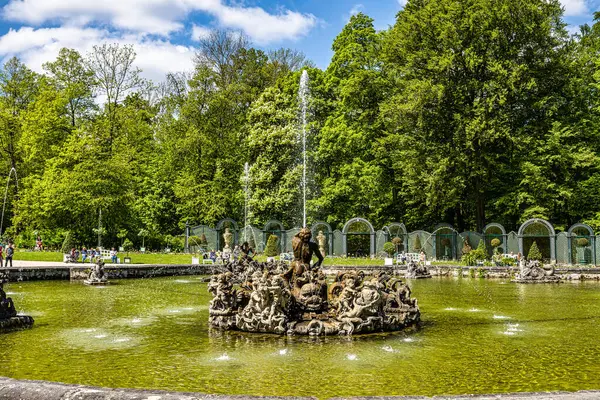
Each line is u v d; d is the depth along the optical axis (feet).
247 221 169.27
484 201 161.48
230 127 188.75
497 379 27.86
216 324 43.68
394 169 171.94
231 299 44.37
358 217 155.94
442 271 115.03
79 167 158.10
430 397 14.96
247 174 170.81
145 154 197.67
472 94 148.87
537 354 34.06
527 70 140.46
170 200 185.06
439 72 145.07
